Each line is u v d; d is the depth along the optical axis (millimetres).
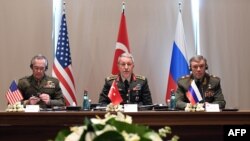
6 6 5590
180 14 5578
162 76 5723
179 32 5516
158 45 5758
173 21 5793
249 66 5836
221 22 5848
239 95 5805
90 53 5637
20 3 5609
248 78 5832
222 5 5875
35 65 4465
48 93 4500
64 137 1289
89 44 5645
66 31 5316
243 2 5922
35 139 3225
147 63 5719
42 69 4480
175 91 4793
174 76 5383
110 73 5629
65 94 5090
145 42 5742
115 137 1199
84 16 5668
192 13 5820
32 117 3201
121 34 5387
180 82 4422
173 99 4012
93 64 5629
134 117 3199
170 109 3852
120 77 4484
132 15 5754
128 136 1227
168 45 5773
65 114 3195
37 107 3467
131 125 1279
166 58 5750
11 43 5547
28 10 5602
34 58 4539
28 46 5562
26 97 4512
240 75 5824
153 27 5770
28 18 5598
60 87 4883
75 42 5613
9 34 5559
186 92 4188
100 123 1269
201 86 4383
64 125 3209
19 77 5520
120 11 5734
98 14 5695
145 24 5762
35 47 5570
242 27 5871
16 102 3488
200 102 3707
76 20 5648
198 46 5809
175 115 3238
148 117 3219
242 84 5816
